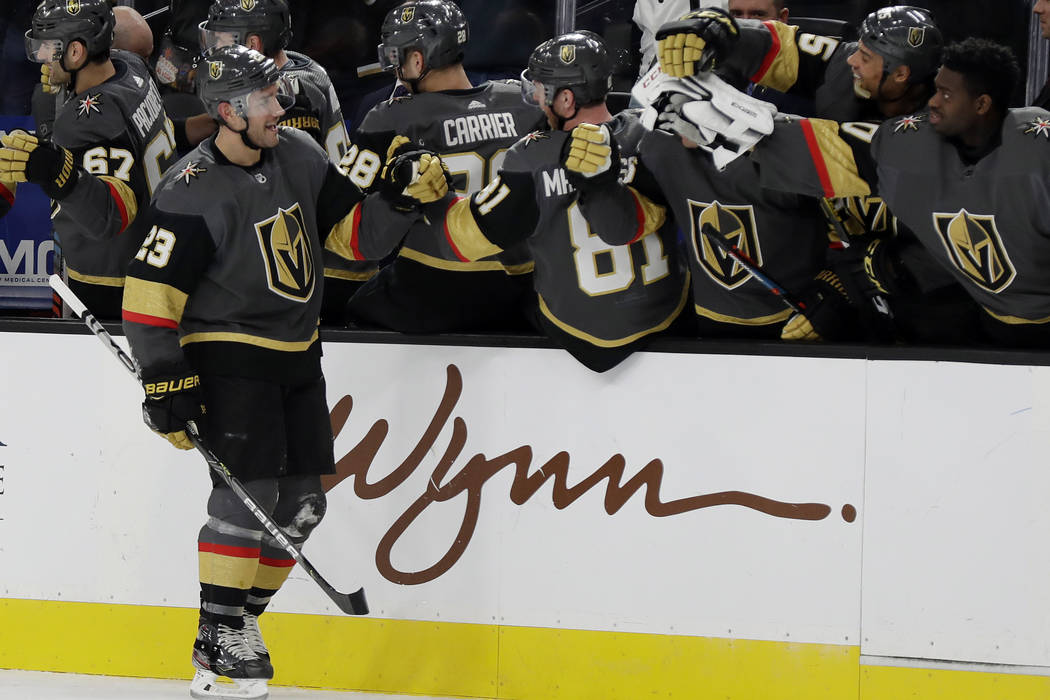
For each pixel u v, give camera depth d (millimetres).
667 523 12617
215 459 11820
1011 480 12016
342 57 17109
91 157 13227
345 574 13203
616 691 12719
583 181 11578
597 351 12531
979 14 15734
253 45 14328
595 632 12750
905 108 12258
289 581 13250
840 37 13094
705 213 12617
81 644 13523
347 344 13195
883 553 12242
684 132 11523
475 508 12977
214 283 11828
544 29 16625
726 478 12508
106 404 13398
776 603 12430
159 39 17562
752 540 12477
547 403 12828
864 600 12281
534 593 12859
